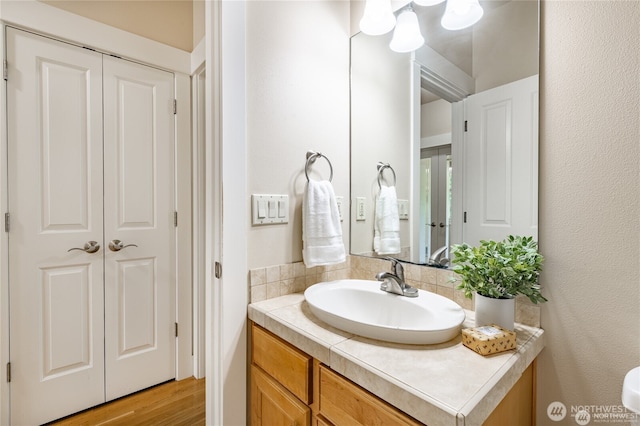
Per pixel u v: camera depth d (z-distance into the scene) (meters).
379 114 1.37
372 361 0.71
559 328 0.86
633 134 0.75
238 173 1.10
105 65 1.61
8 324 1.38
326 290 1.14
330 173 1.40
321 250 1.22
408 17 1.21
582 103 0.83
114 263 1.66
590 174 0.81
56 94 1.47
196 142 1.91
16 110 1.38
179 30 1.89
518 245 0.89
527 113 0.93
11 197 1.37
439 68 1.17
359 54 1.45
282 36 1.22
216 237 1.11
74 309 1.54
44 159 1.45
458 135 1.11
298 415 0.89
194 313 1.94
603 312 0.80
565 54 0.86
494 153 1.01
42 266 1.45
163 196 1.82
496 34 1.01
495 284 0.86
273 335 1.01
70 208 1.52
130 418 1.55
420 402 0.59
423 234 1.22
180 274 1.89
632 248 0.75
